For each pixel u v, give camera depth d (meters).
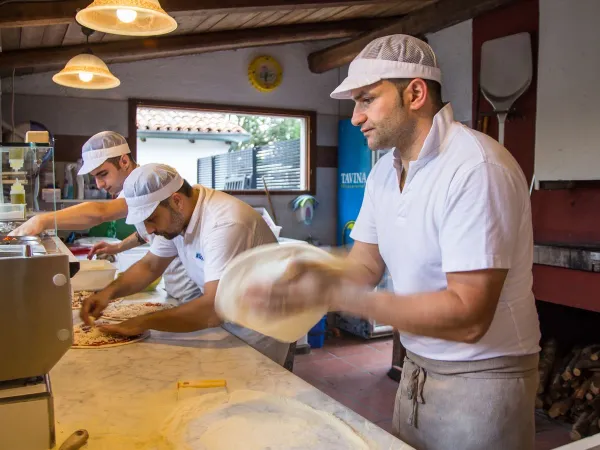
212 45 4.46
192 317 1.76
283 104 5.39
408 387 1.45
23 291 0.97
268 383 1.37
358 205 5.35
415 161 1.29
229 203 1.92
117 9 2.24
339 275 1.16
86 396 1.30
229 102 5.16
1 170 1.83
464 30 4.39
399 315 1.14
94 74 3.21
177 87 4.93
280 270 1.15
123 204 2.55
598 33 2.91
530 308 1.34
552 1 3.14
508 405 1.29
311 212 5.52
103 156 2.67
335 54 5.03
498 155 1.21
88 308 2.01
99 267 2.54
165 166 1.87
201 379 1.40
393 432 1.54
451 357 1.33
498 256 1.14
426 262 1.32
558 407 3.24
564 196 3.39
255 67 5.19
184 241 1.98
